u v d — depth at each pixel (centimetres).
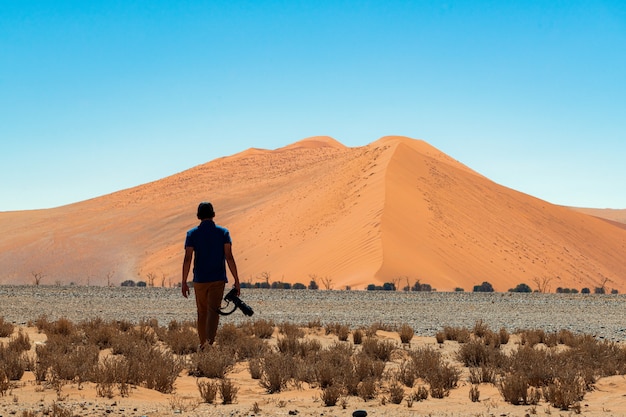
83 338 1692
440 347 1814
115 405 844
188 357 1388
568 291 9512
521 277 10300
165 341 1677
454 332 2042
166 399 929
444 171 13675
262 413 827
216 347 1316
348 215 11456
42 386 979
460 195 12681
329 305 3900
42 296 4409
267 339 1848
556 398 909
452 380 1110
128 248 15462
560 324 2800
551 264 11369
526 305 4316
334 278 8925
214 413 816
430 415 830
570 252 12325
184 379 1120
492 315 3344
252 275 10512
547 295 6119
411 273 8706
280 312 3256
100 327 1833
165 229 16312
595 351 1380
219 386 1014
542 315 3425
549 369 1111
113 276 13888
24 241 16500
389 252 9188
